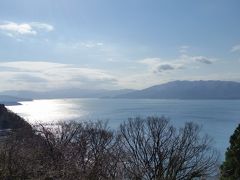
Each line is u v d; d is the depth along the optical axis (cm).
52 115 14100
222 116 16738
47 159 1656
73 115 14362
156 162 2534
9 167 1262
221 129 10331
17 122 4453
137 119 5631
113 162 2125
